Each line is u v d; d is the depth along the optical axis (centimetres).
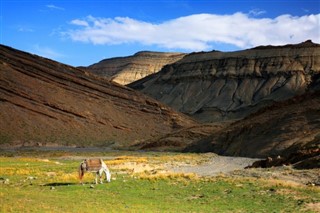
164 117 19225
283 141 8531
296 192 3105
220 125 15488
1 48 17588
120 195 2892
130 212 2234
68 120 15838
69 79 18038
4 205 2169
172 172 4816
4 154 9631
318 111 9119
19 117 14588
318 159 4847
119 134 16600
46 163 6431
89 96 17938
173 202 2717
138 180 3662
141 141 15650
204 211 2434
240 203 2727
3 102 14862
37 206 2225
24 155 9450
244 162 7350
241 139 10112
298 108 9744
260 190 3188
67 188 3123
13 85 15662
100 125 16600
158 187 3291
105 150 13062
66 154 10006
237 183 3531
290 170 4644
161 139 14438
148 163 6612
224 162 7425
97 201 2602
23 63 17400
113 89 19212
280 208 2583
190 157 8744
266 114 10806
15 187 3111
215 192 3106
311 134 8094
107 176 3488
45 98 16012
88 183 3450
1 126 13788
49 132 14675
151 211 2316
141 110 18962
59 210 2153
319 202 2762
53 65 18288
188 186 3362
